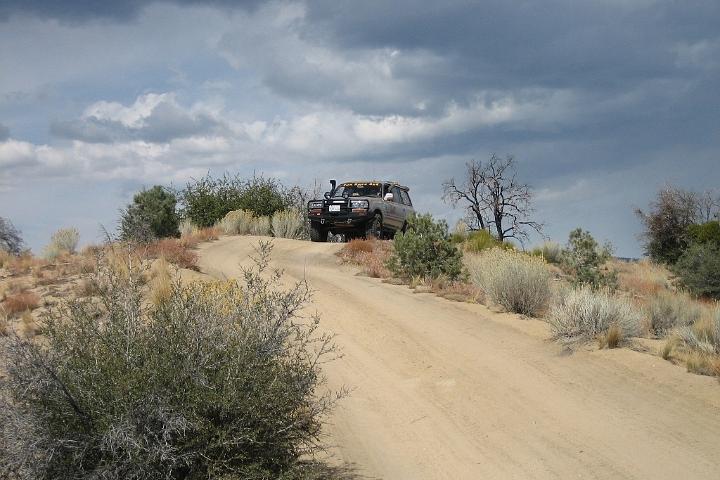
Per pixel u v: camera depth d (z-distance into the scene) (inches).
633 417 331.3
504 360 420.5
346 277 699.4
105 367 211.0
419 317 520.7
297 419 242.4
